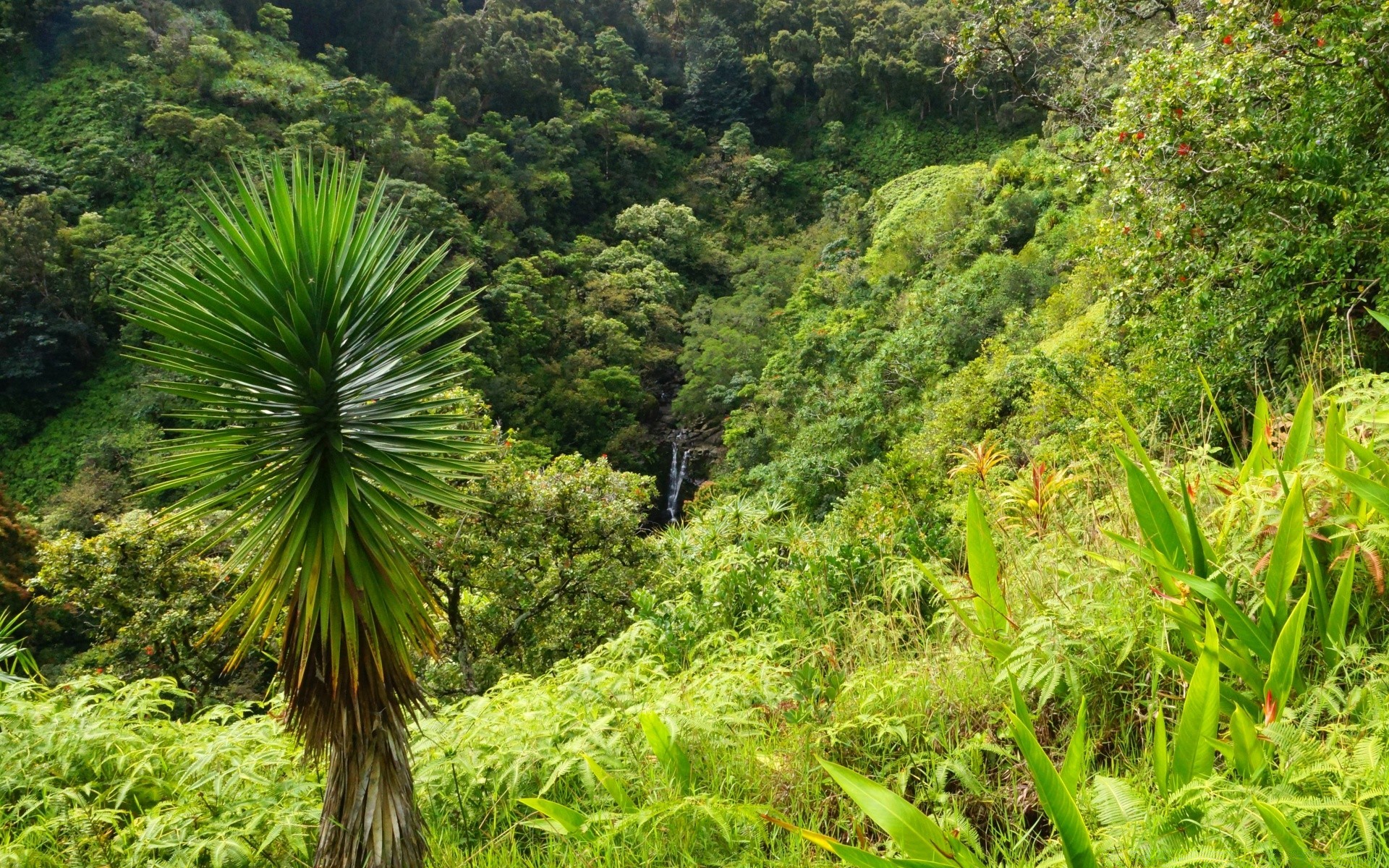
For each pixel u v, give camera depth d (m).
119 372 32.38
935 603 3.83
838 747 2.72
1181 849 1.42
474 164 50.09
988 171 35.59
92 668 9.56
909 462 10.80
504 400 35.25
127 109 43.16
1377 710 1.60
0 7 46.16
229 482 2.28
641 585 8.41
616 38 67.75
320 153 42.44
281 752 3.06
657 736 2.38
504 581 8.24
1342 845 1.41
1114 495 3.27
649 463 36.06
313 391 2.25
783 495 18.55
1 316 30.91
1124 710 2.35
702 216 61.34
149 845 2.58
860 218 50.22
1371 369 4.54
